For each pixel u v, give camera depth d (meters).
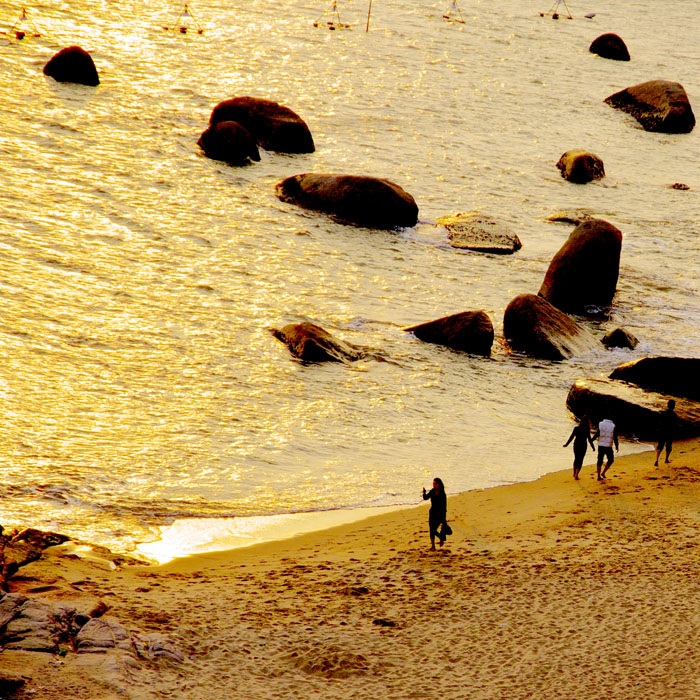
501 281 144.00
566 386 113.06
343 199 158.75
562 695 48.22
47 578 58.62
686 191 197.88
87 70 196.50
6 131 165.25
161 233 140.00
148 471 82.75
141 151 170.25
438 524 69.31
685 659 51.84
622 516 75.25
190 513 75.88
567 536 70.81
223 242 141.38
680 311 140.12
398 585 61.84
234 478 83.06
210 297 123.12
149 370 102.62
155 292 121.62
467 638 54.25
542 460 91.75
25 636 47.97
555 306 137.12
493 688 48.91
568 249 138.62
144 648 49.59
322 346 111.69
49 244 128.88
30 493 76.19
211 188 161.12
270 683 48.31
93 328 109.81
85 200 145.50
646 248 164.38
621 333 126.31
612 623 56.03
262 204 158.88
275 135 183.00
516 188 186.62
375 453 90.88
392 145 199.00
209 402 97.69
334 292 131.38
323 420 96.88
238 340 112.94
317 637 53.62
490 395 108.19
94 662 46.84
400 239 155.12
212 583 62.06
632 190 195.00
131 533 71.31
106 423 90.75
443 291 137.12
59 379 97.69
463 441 95.25
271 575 63.81
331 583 62.19
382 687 48.69
